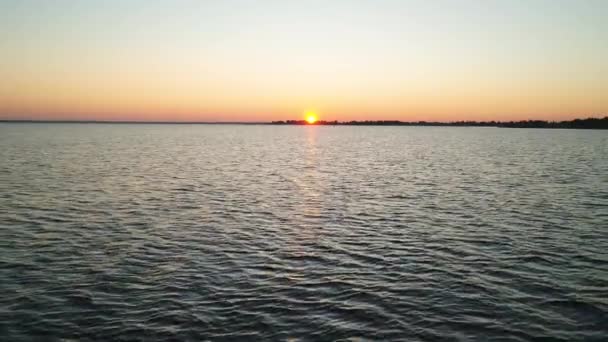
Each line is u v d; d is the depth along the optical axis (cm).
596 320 1385
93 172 4878
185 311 1441
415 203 3206
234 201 3281
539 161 6294
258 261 1925
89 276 1727
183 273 1772
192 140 13962
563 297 1550
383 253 2042
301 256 1997
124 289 1609
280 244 2178
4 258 1912
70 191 3600
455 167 5609
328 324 1365
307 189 3862
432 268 1844
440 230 2441
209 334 1300
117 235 2302
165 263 1886
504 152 8225
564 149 8931
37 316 1396
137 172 4953
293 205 3141
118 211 2877
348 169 5478
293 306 1485
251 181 4356
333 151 8994
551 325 1359
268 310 1454
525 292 1597
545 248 2102
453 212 2891
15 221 2561
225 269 1823
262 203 3212
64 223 2538
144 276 1736
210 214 2830
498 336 1297
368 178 4594
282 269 1830
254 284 1667
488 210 2942
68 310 1439
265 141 13862
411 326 1355
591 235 2314
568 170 5125
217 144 11650
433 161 6500
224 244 2170
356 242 2217
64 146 9375
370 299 1543
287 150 9325
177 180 4362
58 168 5206
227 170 5306
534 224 2556
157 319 1386
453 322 1380
